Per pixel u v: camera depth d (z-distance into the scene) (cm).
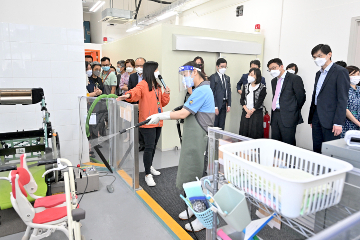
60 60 306
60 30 302
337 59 393
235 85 473
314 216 99
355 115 279
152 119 203
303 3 432
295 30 448
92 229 202
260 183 93
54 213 164
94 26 1119
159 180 299
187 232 200
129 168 273
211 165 164
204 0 695
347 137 131
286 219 100
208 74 440
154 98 274
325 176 83
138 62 365
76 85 320
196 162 205
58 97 312
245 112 404
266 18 503
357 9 362
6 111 285
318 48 242
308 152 108
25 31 284
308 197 83
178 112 198
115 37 1082
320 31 411
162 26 386
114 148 315
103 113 310
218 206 110
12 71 283
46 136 221
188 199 138
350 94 278
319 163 104
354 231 66
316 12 414
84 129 326
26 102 206
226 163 109
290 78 309
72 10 306
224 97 421
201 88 195
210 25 704
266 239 111
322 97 243
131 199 252
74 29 309
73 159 333
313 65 424
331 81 236
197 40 402
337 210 98
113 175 311
